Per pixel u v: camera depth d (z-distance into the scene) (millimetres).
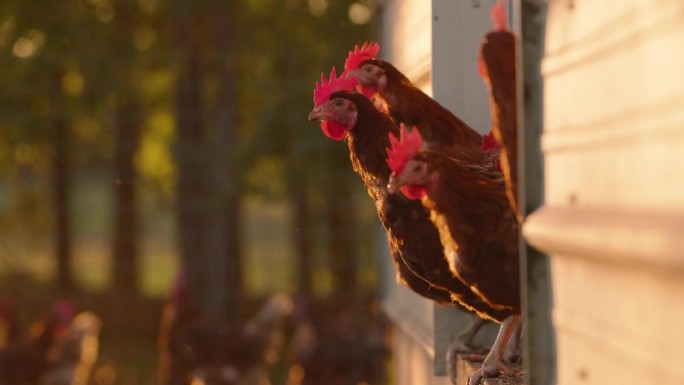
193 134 17688
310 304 16641
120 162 21016
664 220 2068
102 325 19875
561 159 2877
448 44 5582
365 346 14609
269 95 17703
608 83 2463
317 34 18453
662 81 2111
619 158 2387
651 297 2186
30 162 21656
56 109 19078
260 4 19000
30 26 19078
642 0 2234
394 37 8109
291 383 14898
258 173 19281
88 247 33906
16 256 20422
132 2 19484
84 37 18781
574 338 2801
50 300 19562
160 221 26156
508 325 4426
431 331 6293
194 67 17750
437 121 4895
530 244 3176
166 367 14586
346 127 4949
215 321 14672
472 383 4453
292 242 20172
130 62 18344
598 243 2441
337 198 17609
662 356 2119
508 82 3730
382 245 10461
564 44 2852
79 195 36188
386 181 4883
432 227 4445
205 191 17047
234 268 16969
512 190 3645
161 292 25062
